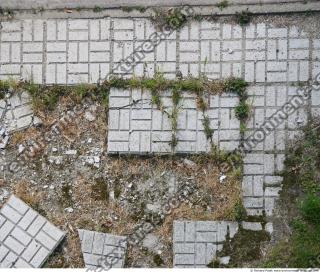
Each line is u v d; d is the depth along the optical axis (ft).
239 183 23.06
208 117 23.15
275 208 22.97
